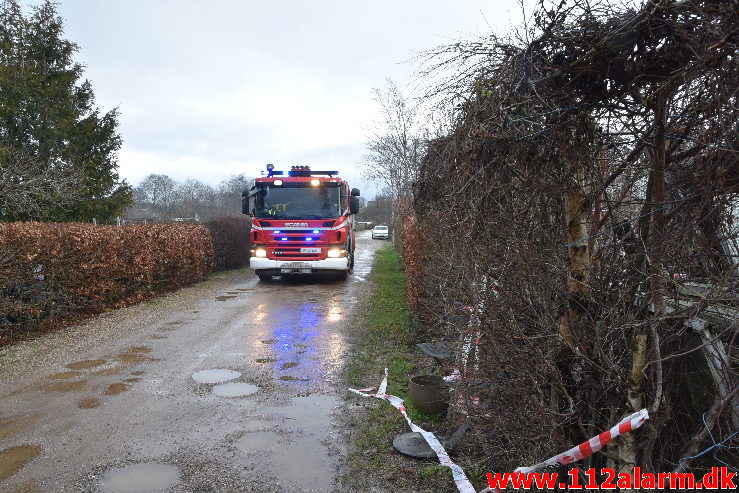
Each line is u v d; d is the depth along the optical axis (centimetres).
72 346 750
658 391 232
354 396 548
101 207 2009
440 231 453
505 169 297
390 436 446
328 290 1330
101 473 383
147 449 423
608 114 252
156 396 548
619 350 268
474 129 293
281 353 720
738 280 218
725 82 200
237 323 919
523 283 295
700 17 203
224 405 524
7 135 1742
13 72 1741
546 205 312
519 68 262
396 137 1966
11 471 385
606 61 229
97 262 969
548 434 282
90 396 546
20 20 1869
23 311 791
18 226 793
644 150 252
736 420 247
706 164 216
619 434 245
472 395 359
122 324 902
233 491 359
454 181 355
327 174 1438
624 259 263
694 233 234
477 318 324
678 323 249
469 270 336
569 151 260
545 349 290
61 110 1873
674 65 226
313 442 439
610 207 270
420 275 729
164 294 1251
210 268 1644
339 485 369
